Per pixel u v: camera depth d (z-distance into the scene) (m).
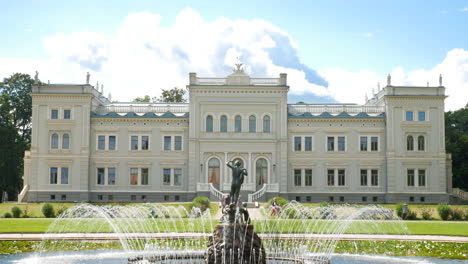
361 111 75.38
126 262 26.33
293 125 74.06
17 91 93.31
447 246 32.22
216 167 72.62
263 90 72.75
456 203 73.88
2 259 27.14
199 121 72.75
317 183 73.56
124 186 73.44
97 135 73.81
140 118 73.75
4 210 57.38
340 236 35.62
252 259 23.47
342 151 73.75
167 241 33.16
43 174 72.31
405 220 49.16
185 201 73.06
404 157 72.69
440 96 72.56
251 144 72.50
